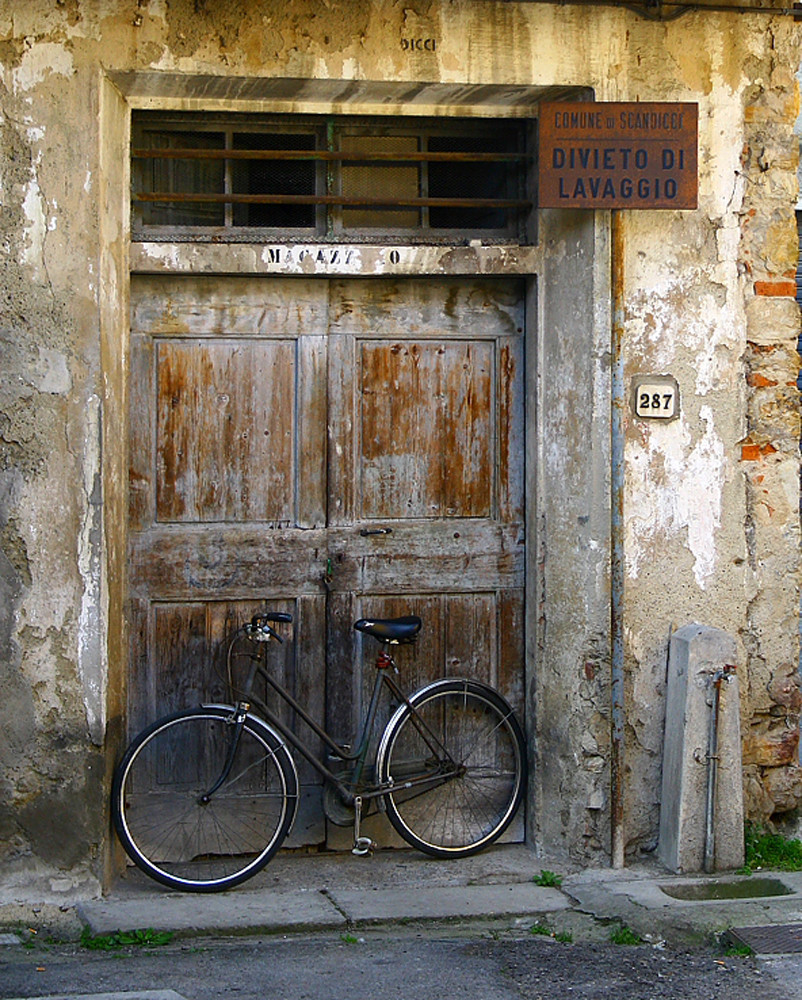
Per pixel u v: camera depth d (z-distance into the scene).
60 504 5.03
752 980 4.39
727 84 5.50
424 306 5.73
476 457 5.79
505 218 5.75
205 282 5.57
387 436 5.73
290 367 5.66
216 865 5.47
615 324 5.38
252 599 5.64
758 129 5.55
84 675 5.06
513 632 5.83
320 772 5.55
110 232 5.16
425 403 5.75
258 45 5.16
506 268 5.58
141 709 5.55
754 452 5.59
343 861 5.65
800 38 5.59
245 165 5.61
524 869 5.52
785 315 5.59
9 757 5.03
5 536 5.01
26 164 4.98
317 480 5.68
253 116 5.57
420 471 5.76
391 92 5.38
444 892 5.22
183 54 5.10
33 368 5.01
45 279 5.00
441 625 5.79
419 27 5.26
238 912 4.97
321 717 5.70
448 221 5.72
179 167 5.55
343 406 5.70
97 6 5.02
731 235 5.53
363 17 5.23
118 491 5.27
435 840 5.77
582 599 5.47
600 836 5.50
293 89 5.32
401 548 5.74
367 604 5.73
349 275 5.54
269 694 5.68
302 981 4.36
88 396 5.03
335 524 5.70
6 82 4.97
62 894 5.07
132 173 5.49
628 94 5.41
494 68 5.31
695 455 5.54
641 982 4.38
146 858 5.21
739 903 5.04
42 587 5.03
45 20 4.98
